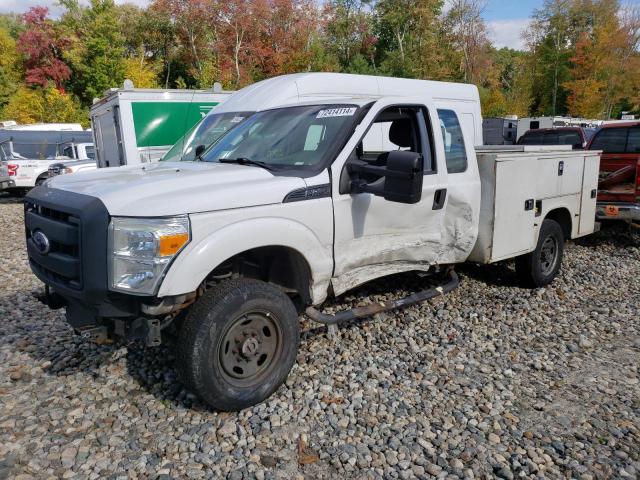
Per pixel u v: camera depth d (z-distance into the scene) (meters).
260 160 4.36
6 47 44.00
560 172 6.26
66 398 3.85
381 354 4.49
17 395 3.91
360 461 3.12
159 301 3.29
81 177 4.07
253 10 37.28
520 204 5.64
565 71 53.69
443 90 10.71
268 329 3.72
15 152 18.77
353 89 9.08
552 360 4.46
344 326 4.97
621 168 8.47
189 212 3.29
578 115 49.16
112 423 3.52
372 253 4.39
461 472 3.04
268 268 4.15
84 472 3.04
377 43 45.91
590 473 3.03
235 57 38.12
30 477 2.99
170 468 3.06
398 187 3.78
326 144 4.16
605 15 49.78
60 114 38.25
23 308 5.90
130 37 45.16
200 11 38.41
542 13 54.78
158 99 10.26
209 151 4.90
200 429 3.43
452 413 3.63
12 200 18.02
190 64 43.03
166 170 4.20
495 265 6.93
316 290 4.07
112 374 4.19
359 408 3.67
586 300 5.99
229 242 3.42
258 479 2.97
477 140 11.51
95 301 3.29
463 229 5.14
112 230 3.23
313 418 3.55
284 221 3.71
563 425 3.50
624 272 7.12
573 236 6.78
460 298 5.91
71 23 41.72
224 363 3.49
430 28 43.66
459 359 4.44
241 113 7.87
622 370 4.28
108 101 10.53
